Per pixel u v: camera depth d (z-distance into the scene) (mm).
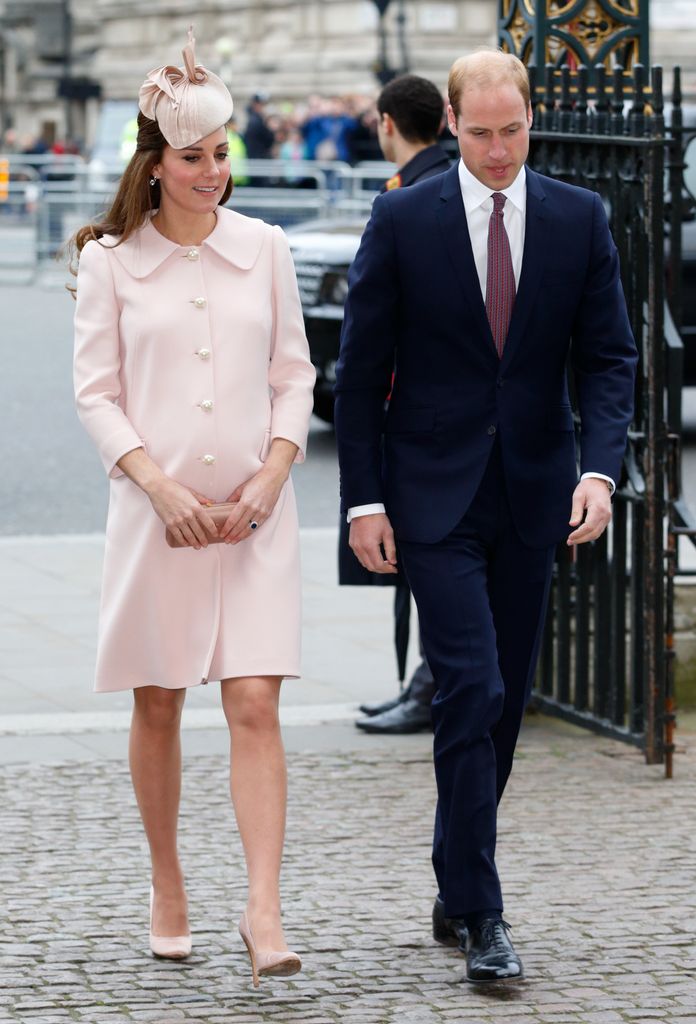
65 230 75562
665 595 19438
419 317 13805
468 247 13664
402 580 17500
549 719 20984
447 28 126562
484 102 13273
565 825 17188
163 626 13336
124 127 112500
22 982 13445
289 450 13430
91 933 14453
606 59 20344
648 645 18953
